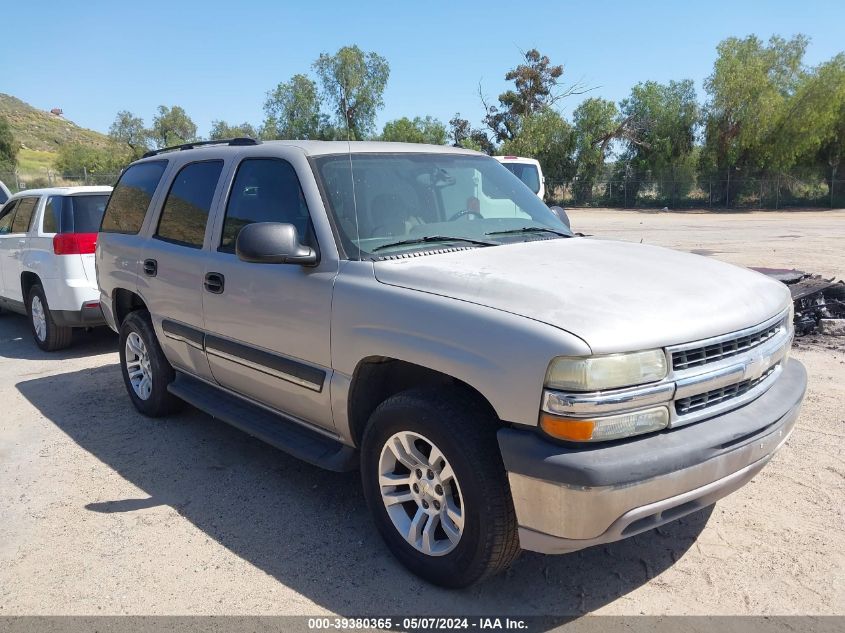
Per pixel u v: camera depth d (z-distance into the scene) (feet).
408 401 9.91
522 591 10.18
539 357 8.44
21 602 10.14
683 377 8.80
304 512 12.71
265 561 11.10
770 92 124.36
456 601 9.96
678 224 87.35
